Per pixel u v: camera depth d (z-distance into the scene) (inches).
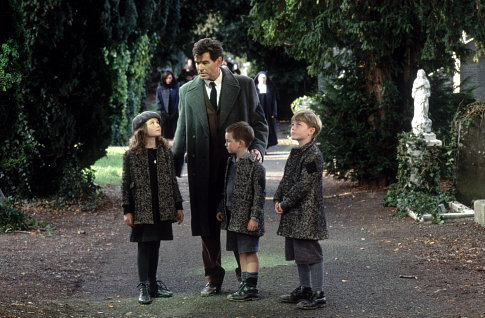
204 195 324.2
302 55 709.9
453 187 549.6
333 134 693.9
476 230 452.1
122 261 416.8
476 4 597.0
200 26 1680.6
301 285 306.2
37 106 626.8
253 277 313.1
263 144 329.7
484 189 535.2
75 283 357.7
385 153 691.4
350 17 630.5
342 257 401.7
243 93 330.6
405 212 527.2
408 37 651.5
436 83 691.4
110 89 662.5
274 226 530.6
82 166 665.6
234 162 318.3
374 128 690.2
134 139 322.0
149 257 323.9
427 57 613.9
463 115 551.5
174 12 1194.6
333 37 665.6
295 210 303.7
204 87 328.5
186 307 304.8
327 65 781.3
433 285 328.2
